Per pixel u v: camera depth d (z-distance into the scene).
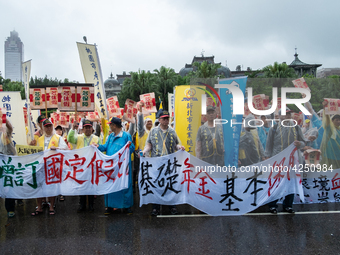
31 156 4.79
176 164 4.81
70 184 4.84
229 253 3.27
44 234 3.89
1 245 3.55
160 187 4.73
